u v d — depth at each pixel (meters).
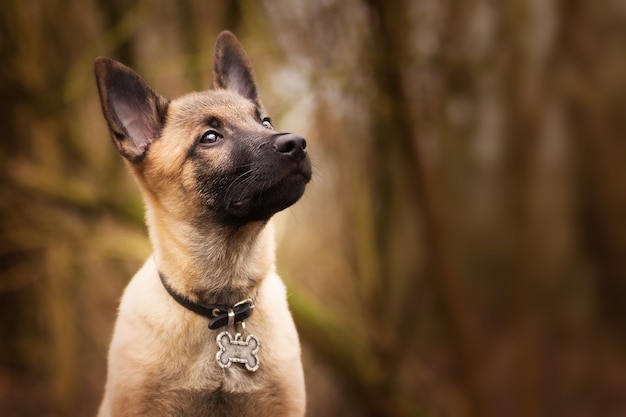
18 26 7.96
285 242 8.55
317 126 8.21
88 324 10.15
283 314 4.49
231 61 5.23
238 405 4.29
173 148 4.58
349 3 7.83
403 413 8.23
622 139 10.03
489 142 9.97
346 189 8.54
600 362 9.88
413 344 9.64
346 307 8.84
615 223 10.19
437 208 7.95
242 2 7.86
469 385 8.11
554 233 10.28
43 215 8.66
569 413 9.64
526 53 7.75
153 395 4.18
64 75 8.32
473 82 8.95
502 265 10.95
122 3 8.32
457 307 8.02
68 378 9.17
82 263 9.09
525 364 8.23
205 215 4.42
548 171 10.17
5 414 10.04
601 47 9.49
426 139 9.29
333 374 9.05
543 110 7.92
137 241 7.90
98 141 8.95
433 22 8.23
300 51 8.02
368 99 7.62
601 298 10.38
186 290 4.30
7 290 9.93
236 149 4.41
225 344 4.25
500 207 10.70
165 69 8.11
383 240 9.09
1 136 9.15
